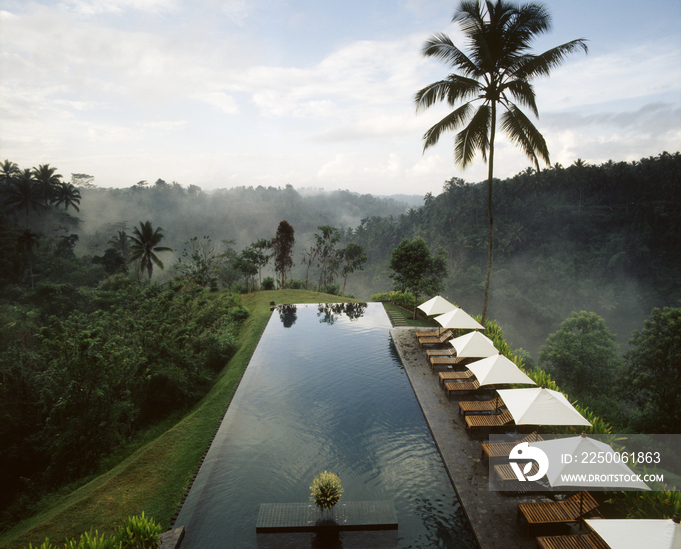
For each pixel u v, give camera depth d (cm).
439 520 736
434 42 1584
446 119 1658
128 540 646
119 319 1842
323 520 730
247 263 4066
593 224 9838
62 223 8612
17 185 6744
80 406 1202
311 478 873
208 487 848
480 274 9188
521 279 9056
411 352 1734
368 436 1051
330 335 2091
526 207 10850
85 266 5584
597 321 2889
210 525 735
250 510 773
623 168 10450
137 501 825
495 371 1102
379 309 2842
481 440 1002
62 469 1130
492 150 1653
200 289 2439
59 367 1235
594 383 2766
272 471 901
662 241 8900
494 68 1521
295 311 2778
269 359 1697
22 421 1348
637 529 472
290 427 1105
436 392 1303
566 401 905
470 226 10925
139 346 1491
